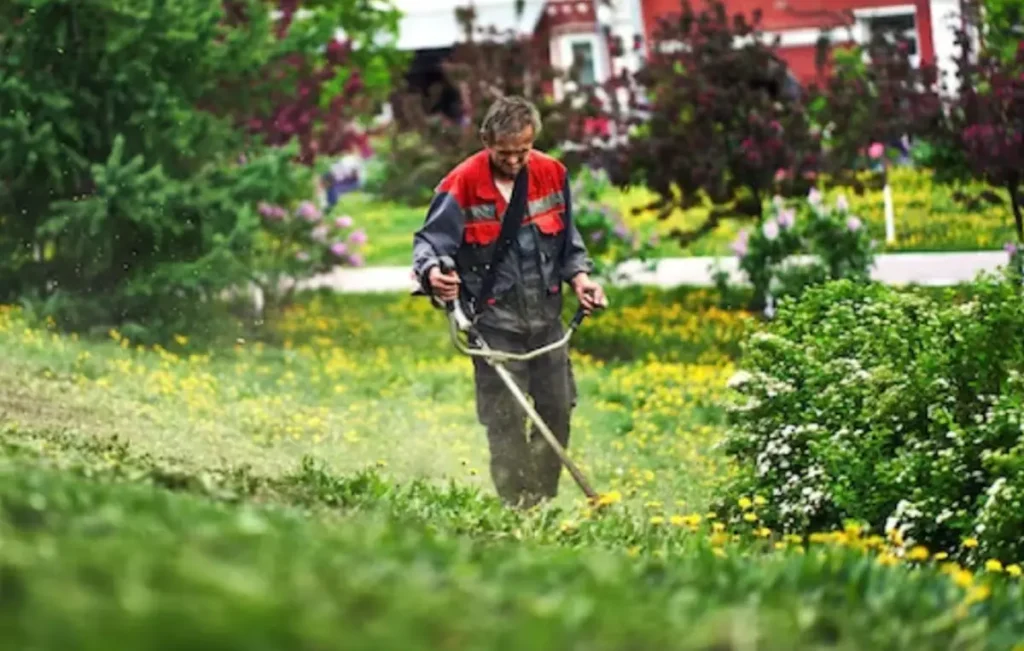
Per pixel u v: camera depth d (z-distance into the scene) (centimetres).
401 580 433
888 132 2434
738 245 2408
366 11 3200
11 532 443
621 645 398
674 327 2423
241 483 837
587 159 2544
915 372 1026
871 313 1135
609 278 2577
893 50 2486
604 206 2584
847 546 750
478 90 2630
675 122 2456
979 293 1030
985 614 618
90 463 801
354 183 3544
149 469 840
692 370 2178
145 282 2131
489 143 1117
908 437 1021
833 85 2455
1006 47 2611
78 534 459
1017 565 897
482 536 796
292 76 2481
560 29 4028
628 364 2258
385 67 3231
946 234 2917
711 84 2453
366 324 2484
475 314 1136
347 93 2708
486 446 1568
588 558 591
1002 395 988
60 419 1317
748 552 773
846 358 1115
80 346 1905
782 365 1130
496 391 1142
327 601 382
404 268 3073
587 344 2381
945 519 957
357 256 2572
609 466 1518
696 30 2508
